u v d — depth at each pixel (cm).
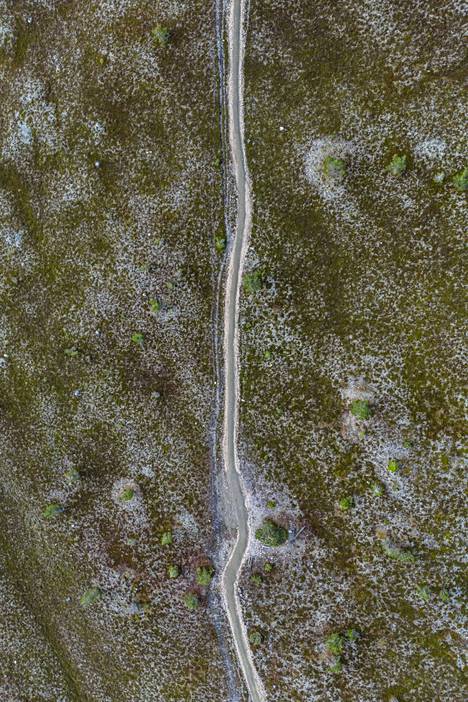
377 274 2975
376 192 2948
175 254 3212
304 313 3080
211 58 3112
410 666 2947
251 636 3177
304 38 2991
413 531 2939
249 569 3192
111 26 3198
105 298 3312
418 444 2922
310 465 3088
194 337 3238
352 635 3005
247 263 3139
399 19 2855
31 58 3344
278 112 3056
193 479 3266
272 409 3145
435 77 2834
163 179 3203
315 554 3088
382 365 2970
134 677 3344
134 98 3206
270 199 3098
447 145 2836
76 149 3294
